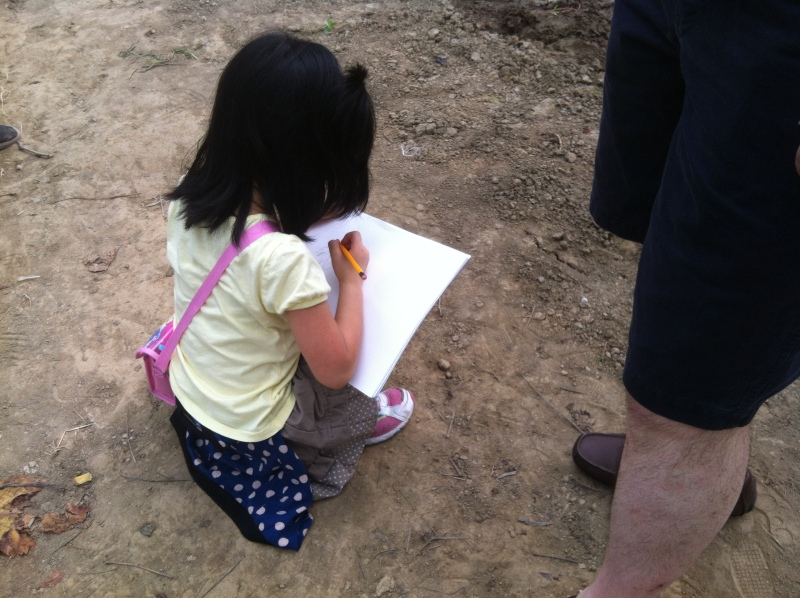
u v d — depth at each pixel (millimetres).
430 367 2301
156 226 2785
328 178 1483
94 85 3490
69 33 3852
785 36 1001
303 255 1464
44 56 3688
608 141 1740
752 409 1284
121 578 1792
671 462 1351
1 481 1983
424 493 1979
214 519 1904
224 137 1414
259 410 1655
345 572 1812
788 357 1225
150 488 1973
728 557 1882
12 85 3498
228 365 1630
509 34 3729
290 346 1657
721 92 1113
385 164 3004
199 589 1774
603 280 2588
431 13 3875
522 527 1916
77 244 2715
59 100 3402
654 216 1319
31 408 2178
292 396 1720
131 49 3717
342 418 1811
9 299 2512
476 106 3283
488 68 3506
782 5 997
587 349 2373
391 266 1778
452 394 2230
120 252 2686
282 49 1364
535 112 3248
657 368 1308
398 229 1870
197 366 1694
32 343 2367
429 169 2975
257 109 1350
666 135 1641
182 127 3232
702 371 1252
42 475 2006
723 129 1107
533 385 2260
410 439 2107
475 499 1971
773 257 1110
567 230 2740
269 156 1396
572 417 2180
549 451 2092
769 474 2066
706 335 1217
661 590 1469
